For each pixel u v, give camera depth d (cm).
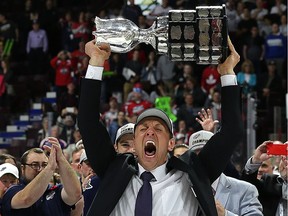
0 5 2514
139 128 479
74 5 2434
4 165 666
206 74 1894
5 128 2086
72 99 1884
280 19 2086
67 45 2192
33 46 2247
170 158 482
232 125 475
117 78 2023
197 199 465
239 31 2056
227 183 651
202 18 436
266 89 1833
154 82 1986
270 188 690
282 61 1994
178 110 1705
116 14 2298
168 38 438
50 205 622
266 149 658
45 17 2312
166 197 473
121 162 476
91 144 475
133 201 473
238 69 2009
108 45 466
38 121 2048
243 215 641
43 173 589
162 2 2120
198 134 668
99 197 467
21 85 2184
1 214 615
